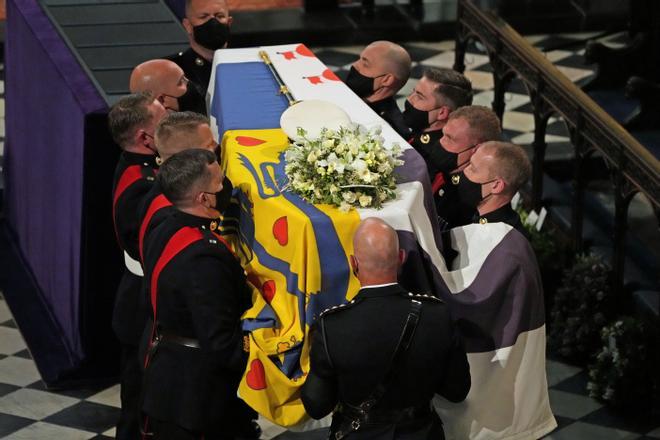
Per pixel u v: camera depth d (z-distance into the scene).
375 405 13.75
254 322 14.51
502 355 15.29
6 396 20.06
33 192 22.98
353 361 13.48
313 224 13.91
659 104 26.31
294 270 14.10
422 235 14.55
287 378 14.19
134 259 17.02
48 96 21.05
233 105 17.50
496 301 15.17
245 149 15.95
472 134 16.83
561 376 20.88
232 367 14.38
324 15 37.84
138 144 16.91
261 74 18.69
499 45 26.25
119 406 19.88
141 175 16.84
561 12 37.38
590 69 34.59
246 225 15.13
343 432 13.98
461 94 18.34
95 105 18.77
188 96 18.42
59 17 22.45
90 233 19.38
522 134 29.98
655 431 19.33
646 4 28.16
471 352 15.25
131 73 20.23
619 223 21.17
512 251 15.44
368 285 13.66
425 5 38.56
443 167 16.98
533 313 15.52
